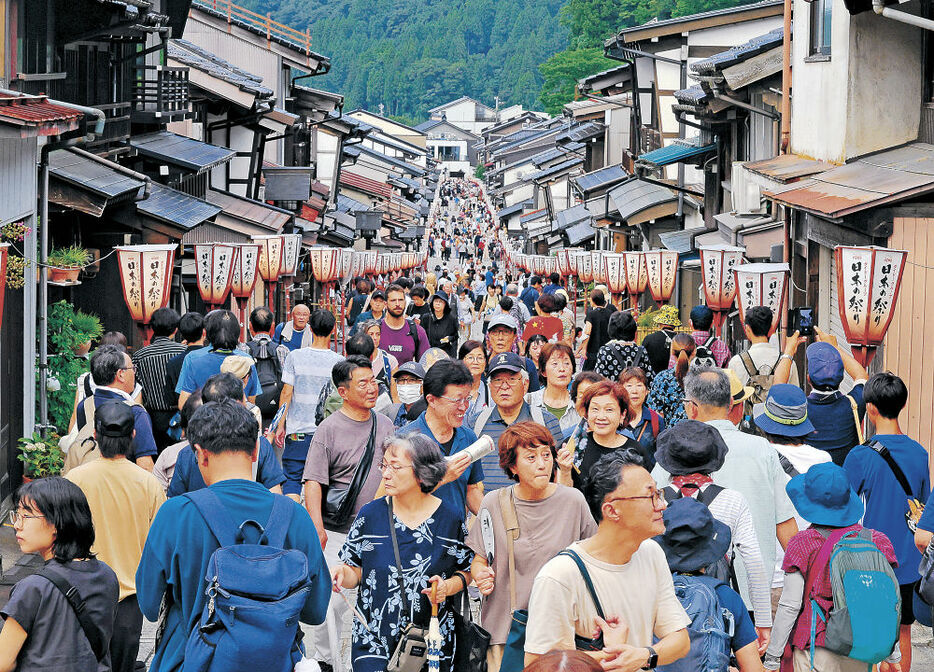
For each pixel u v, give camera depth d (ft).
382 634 18.38
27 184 43.39
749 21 103.35
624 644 13.94
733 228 66.08
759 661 16.44
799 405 22.99
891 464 23.53
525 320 71.20
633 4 331.36
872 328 33.94
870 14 44.70
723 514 18.78
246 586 15.19
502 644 19.47
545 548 19.36
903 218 38.42
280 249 64.64
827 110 49.93
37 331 45.65
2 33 46.34
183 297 76.89
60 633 16.65
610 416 23.84
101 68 63.05
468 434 23.67
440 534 18.53
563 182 206.90
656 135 107.14
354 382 23.65
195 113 88.74
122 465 20.92
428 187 452.76
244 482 16.28
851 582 18.51
